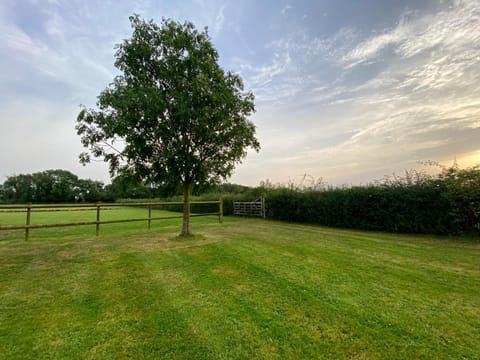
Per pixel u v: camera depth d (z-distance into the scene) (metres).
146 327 2.50
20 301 3.12
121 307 2.95
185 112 5.94
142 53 6.58
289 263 4.75
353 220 10.24
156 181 6.93
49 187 49.88
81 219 15.91
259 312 2.80
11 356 2.04
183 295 3.29
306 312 2.80
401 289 3.46
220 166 7.41
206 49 6.89
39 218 16.70
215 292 3.39
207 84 6.18
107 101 6.02
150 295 3.30
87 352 2.10
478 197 7.28
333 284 3.65
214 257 5.23
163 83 6.77
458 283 3.70
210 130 6.42
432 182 8.31
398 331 2.40
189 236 7.64
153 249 6.09
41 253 5.77
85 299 3.18
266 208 15.20
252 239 7.43
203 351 2.11
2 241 7.37
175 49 6.75
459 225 7.71
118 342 2.24
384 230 9.28
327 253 5.55
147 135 6.32
